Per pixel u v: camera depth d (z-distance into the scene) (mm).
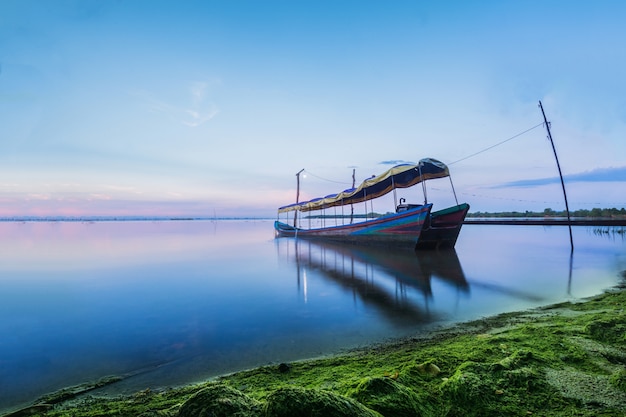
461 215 21078
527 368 3650
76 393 4500
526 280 12344
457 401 3094
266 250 26750
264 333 7055
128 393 4469
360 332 6934
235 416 2225
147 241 38281
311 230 36438
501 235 41031
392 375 3643
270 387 3986
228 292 11492
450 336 6285
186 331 7336
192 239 41875
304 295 10750
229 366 5336
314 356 5648
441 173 21562
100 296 11164
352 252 23125
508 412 2875
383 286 11781
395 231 22875
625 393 3084
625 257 18844
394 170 22156
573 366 3793
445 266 16047
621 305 7605
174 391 4309
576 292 10156
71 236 49188
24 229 80938
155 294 11344
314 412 2178
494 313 8023
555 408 2906
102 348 6367
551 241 31031
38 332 7422
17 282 13828
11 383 4895
